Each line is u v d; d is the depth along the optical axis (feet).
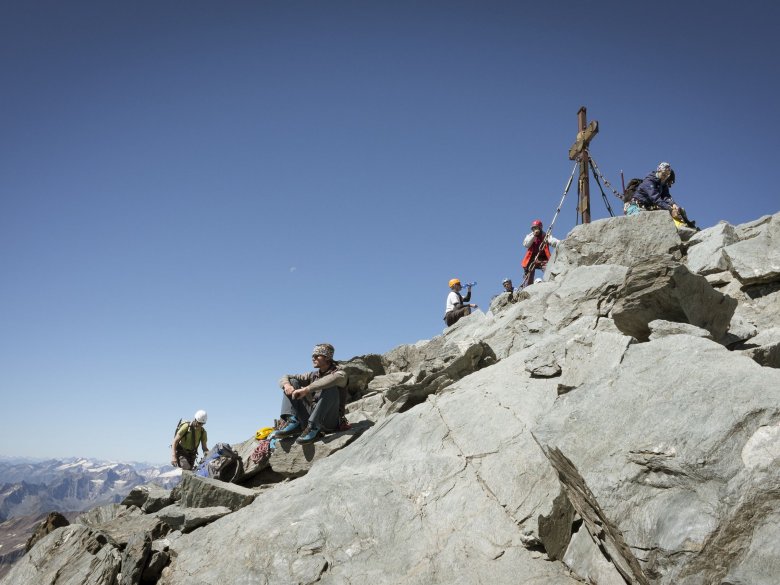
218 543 22.66
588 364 20.43
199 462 33.35
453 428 24.93
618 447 15.24
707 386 15.40
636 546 13.17
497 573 17.43
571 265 41.70
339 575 18.92
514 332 36.50
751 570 11.41
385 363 48.32
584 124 55.88
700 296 24.63
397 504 21.53
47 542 27.09
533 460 20.85
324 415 30.45
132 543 23.20
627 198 50.88
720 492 12.73
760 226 38.58
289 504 23.85
